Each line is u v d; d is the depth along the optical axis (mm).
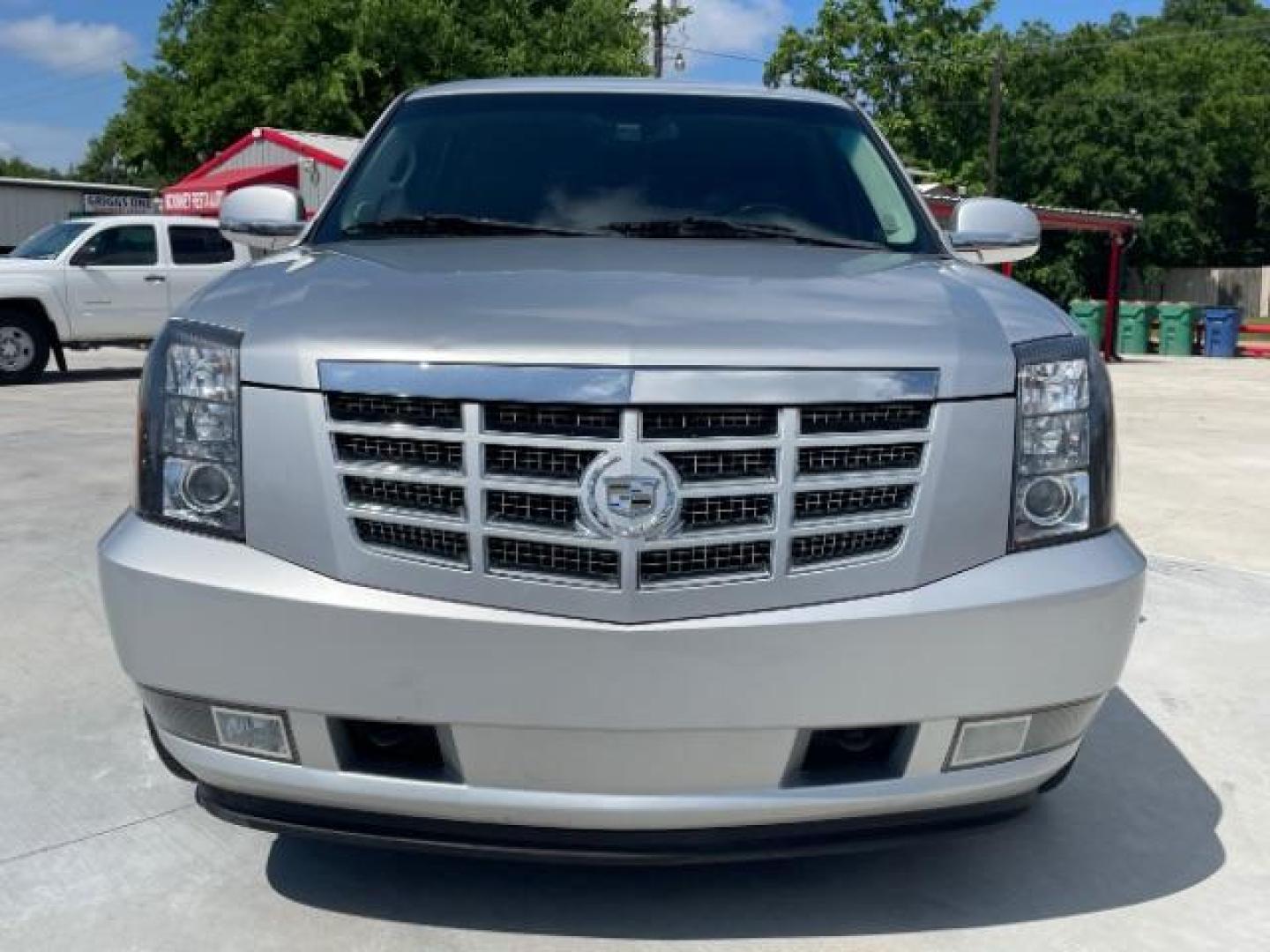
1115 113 42781
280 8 27047
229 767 2600
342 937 2809
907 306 2789
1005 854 3268
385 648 2447
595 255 3195
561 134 4031
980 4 36562
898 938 2848
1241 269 47938
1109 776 3793
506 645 2424
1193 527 7316
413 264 3059
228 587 2502
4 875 3080
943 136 38250
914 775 2584
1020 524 2637
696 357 2465
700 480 2457
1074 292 42719
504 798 2500
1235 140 49125
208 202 21500
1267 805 3611
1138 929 2922
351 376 2488
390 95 25688
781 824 2559
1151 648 5020
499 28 26188
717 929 2857
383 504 2490
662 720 2447
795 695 2471
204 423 2611
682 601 2443
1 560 6020
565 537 2430
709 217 3738
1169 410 13914
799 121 4203
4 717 4082
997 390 2625
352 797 2539
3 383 14406
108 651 4734
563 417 2443
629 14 28234
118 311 14922
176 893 3002
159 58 30328
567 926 2857
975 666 2543
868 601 2504
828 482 2498
